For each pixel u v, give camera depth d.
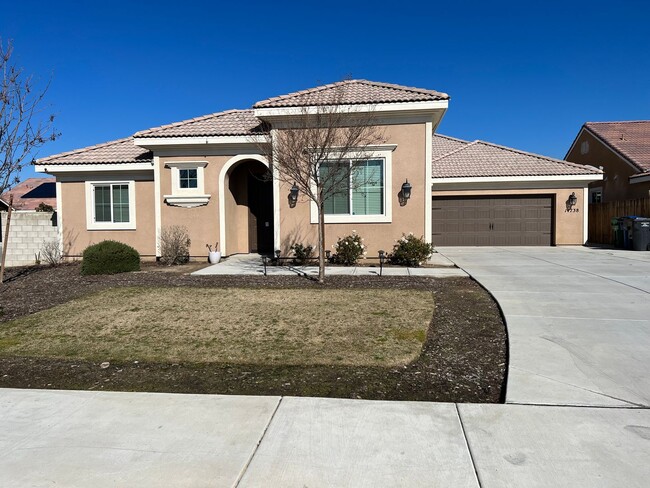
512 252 16.64
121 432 3.72
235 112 16.06
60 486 3.02
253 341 6.16
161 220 14.97
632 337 5.96
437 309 7.73
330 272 11.73
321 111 11.36
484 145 22.11
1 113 9.89
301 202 13.61
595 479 3.03
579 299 8.12
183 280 10.88
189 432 3.71
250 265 13.34
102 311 7.84
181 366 5.34
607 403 4.14
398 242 13.22
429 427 3.74
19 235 16.39
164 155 14.85
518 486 2.97
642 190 20.06
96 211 16.09
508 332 6.25
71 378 5.04
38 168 15.57
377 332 6.45
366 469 3.17
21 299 9.21
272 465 3.23
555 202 19.39
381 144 13.12
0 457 3.37
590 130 25.42
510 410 4.03
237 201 15.98
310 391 4.59
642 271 11.31
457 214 19.83
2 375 5.14
